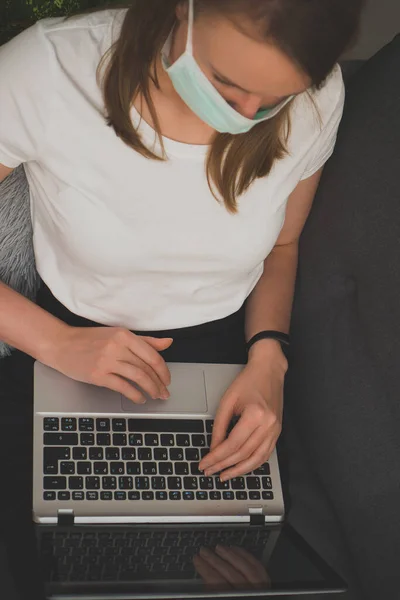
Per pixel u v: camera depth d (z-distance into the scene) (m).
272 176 1.26
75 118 1.15
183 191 1.21
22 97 1.14
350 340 1.33
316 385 1.40
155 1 1.04
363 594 1.20
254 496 1.23
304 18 0.89
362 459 1.26
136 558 1.11
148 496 1.18
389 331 1.25
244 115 1.03
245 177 1.21
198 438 1.26
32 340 1.23
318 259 1.44
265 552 1.17
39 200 1.25
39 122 1.15
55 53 1.15
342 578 1.19
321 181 1.46
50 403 1.23
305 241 1.49
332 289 1.40
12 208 1.29
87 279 1.29
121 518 1.15
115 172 1.18
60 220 1.22
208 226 1.25
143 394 1.28
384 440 1.23
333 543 1.24
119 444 1.22
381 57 1.41
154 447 1.23
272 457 1.28
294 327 1.49
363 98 1.41
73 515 1.14
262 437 1.25
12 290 1.27
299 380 1.45
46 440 1.19
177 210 1.22
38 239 1.30
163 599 1.06
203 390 1.32
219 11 0.91
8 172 1.23
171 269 1.28
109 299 1.30
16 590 1.05
